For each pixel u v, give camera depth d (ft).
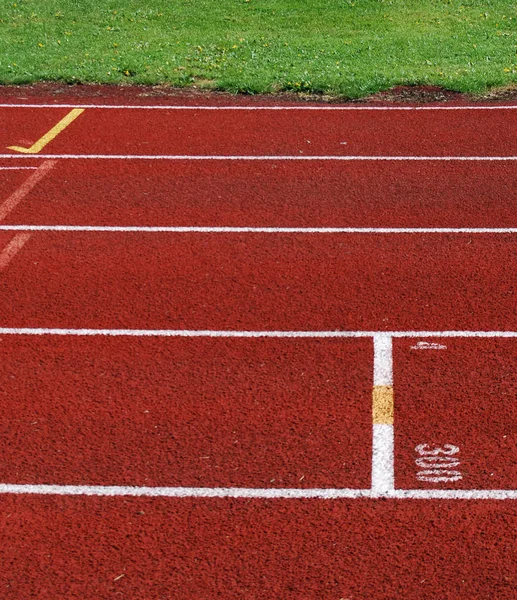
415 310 24.49
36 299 25.27
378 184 33.06
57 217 30.40
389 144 37.22
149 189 32.71
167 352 22.70
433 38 54.90
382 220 30.04
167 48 52.85
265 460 18.79
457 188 32.63
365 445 19.17
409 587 15.64
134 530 17.01
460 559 16.21
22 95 44.47
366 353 22.52
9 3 63.16
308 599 15.43
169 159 35.70
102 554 16.46
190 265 27.12
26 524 17.17
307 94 44.37
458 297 25.13
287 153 36.27
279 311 24.53
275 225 29.73
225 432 19.65
